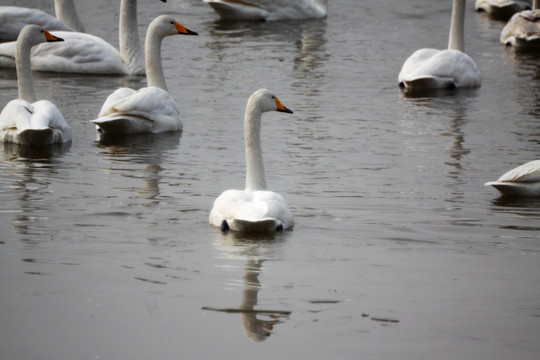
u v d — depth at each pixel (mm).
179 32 21781
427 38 32812
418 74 25297
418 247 12883
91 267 11852
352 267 12047
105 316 10492
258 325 10336
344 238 13195
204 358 9594
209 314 10602
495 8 39125
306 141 19391
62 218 13859
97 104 22625
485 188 16078
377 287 11391
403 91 24969
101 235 13102
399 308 10805
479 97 24375
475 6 40281
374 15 37938
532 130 20531
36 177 16219
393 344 9930
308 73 26797
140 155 18062
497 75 27422
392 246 12906
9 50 26984
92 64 26516
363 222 13977
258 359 9578
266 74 26453
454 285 11500
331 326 10336
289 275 11711
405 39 32625
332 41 32094
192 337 10055
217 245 12750
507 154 18422
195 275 11641
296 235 13258
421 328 10305
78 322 10344
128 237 13031
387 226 13789
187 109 22234
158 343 9898
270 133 20094
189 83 25109
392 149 18781
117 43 30203
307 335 10125
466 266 12164
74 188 15555
